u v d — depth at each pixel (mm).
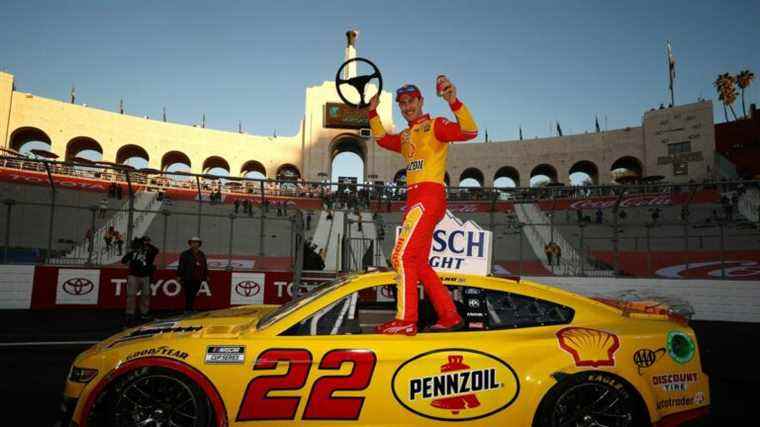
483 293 3070
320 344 2771
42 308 9961
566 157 48375
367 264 10797
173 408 2740
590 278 12305
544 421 2727
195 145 47750
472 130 3025
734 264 17922
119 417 2705
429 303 3256
